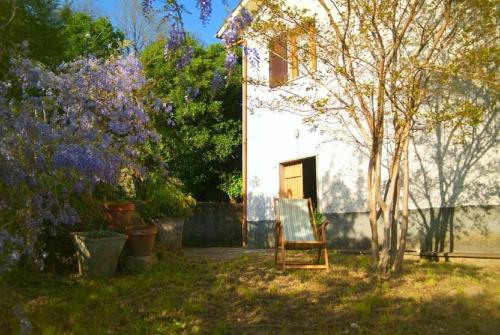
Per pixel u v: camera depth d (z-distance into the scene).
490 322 4.28
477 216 6.87
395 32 6.05
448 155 7.31
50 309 4.94
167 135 14.07
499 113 6.63
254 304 5.20
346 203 9.12
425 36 6.36
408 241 7.84
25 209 4.84
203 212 13.69
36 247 6.09
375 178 6.37
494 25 6.00
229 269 7.05
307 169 11.12
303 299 5.31
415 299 5.07
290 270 6.87
